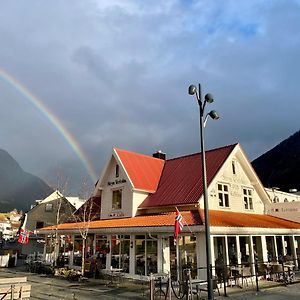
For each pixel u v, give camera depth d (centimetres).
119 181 2761
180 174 2725
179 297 1534
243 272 1912
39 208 5128
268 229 2258
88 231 2509
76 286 1961
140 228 2098
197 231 1877
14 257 3416
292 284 1920
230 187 2584
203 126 1513
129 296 1625
